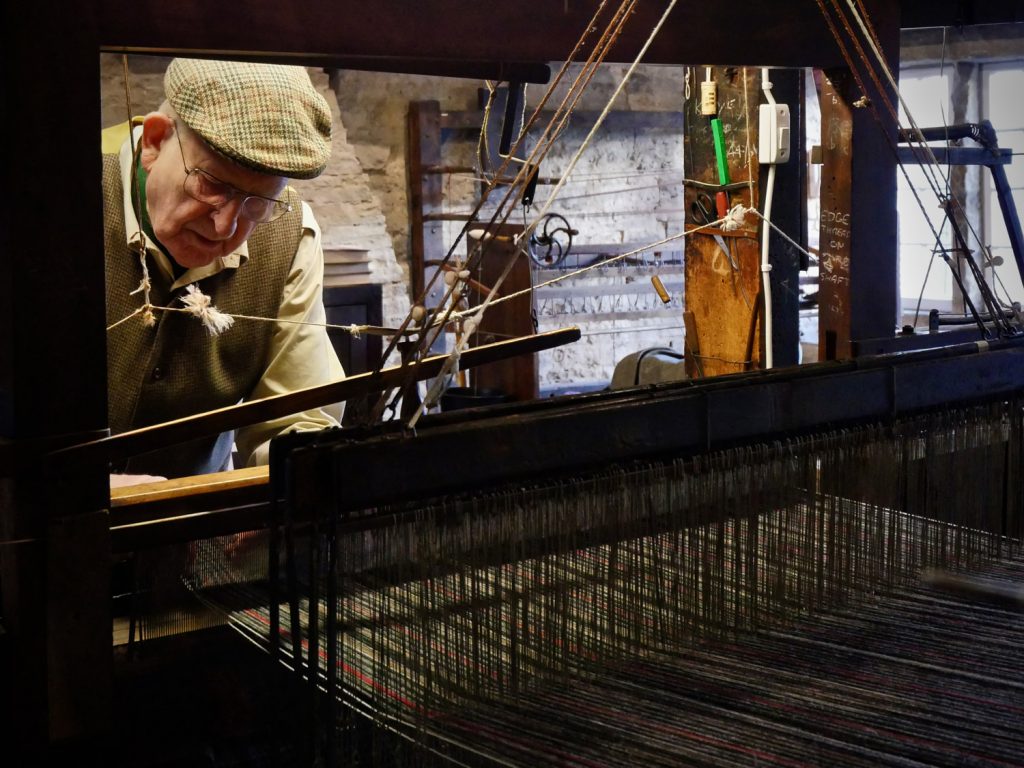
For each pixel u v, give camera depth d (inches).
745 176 96.3
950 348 54.9
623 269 238.1
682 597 47.4
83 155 42.1
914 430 53.8
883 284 70.2
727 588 49.1
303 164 58.0
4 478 42.2
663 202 246.2
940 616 50.3
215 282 73.0
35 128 41.1
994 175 115.3
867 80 66.7
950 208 57.4
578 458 42.8
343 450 37.5
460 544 41.9
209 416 43.4
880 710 41.1
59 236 42.0
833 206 69.3
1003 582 54.4
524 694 43.0
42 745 43.1
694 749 38.5
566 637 44.9
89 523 42.5
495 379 154.1
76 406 42.9
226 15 45.4
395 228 217.6
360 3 48.5
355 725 40.2
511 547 42.9
